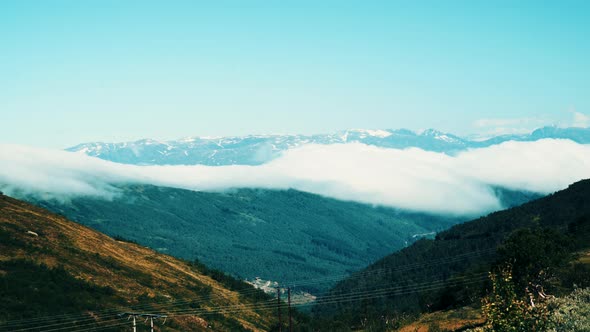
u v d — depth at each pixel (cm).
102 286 13950
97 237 18775
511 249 11600
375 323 19662
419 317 16900
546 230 14212
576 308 7081
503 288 5397
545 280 11669
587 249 16000
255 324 16900
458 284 18375
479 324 12725
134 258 18562
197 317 14612
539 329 5247
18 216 16688
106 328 11238
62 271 13575
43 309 11075
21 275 12438
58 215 19125
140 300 14075
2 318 10100
